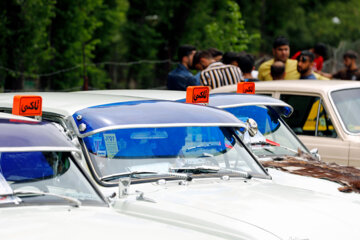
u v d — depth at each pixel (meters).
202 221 5.25
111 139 6.46
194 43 40.97
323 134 10.73
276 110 9.42
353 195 7.34
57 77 29.62
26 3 23.08
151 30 43.62
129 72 43.28
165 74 41.84
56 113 6.68
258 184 6.49
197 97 7.66
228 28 29.84
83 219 4.93
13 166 5.41
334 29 64.94
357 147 10.34
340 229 5.47
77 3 30.09
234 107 8.89
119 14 39.84
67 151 5.50
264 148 8.88
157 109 6.75
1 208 4.97
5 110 7.39
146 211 5.49
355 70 18.70
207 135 7.03
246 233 5.09
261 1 58.47
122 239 4.62
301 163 8.41
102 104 6.86
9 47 23.23
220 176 6.58
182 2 43.59
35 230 4.56
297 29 63.66
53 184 5.47
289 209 5.66
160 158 6.60
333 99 10.78
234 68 12.73
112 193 5.89
